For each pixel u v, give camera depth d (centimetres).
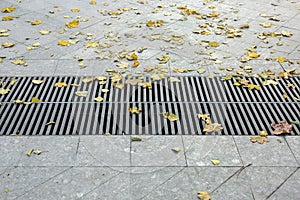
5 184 282
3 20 562
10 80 419
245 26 559
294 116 374
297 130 353
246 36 532
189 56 475
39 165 301
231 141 335
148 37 521
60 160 306
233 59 471
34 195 273
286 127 352
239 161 311
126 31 539
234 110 380
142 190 279
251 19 590
